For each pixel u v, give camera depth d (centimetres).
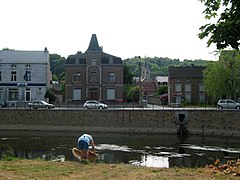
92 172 988
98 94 5916
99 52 5934
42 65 5616
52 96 5600
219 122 3609
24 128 3947
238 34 759
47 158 2109
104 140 3203
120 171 998
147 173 969
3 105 5081
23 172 980
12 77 5588
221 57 4959
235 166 1045
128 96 6256
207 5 788
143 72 10862
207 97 6225
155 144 2953
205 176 924
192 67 6519
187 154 2409
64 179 896
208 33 785
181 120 3697
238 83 4931
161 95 7212
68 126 3891
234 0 760
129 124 3788
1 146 2778
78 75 5950
